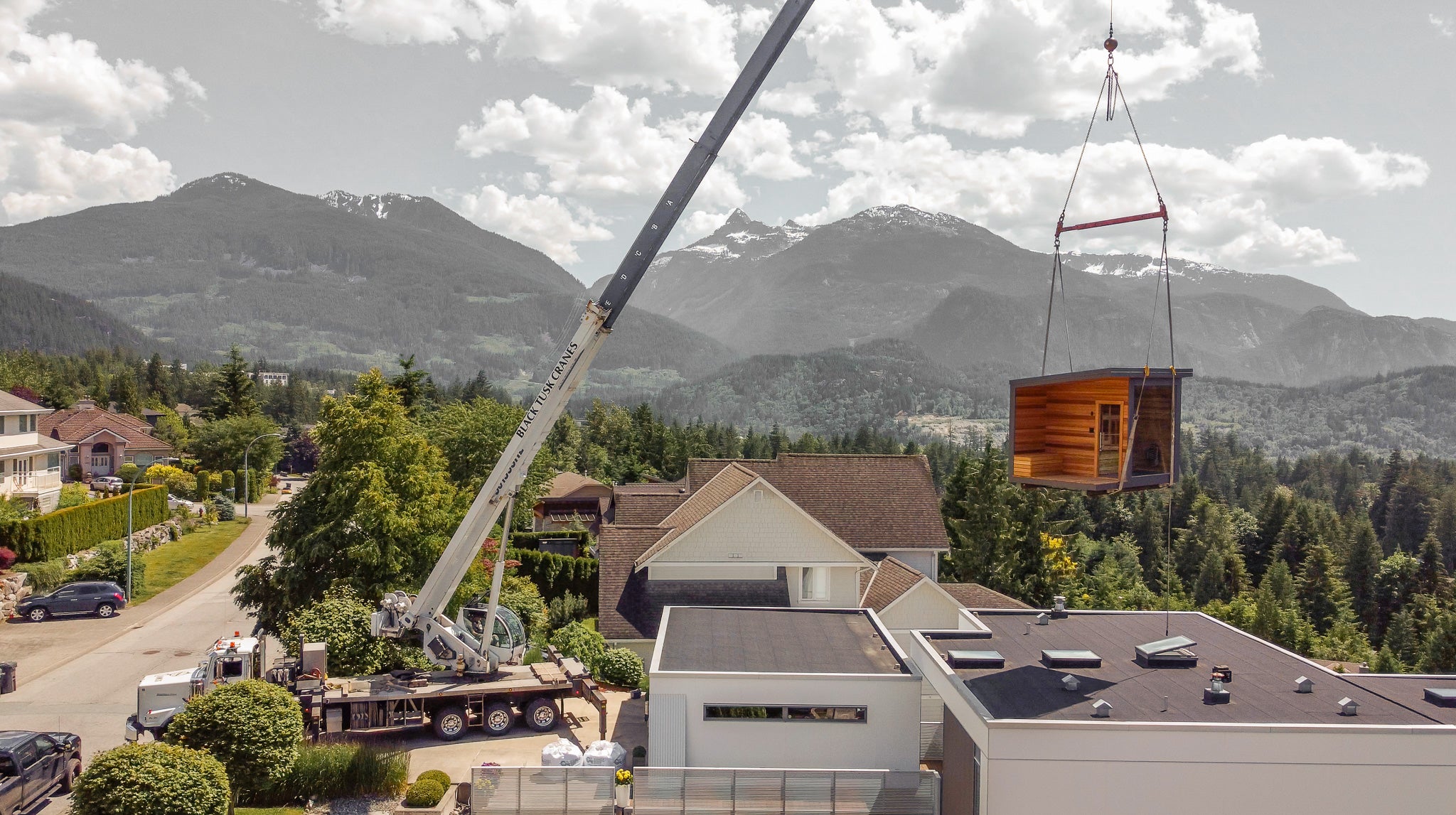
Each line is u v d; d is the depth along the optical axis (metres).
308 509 37.41
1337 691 20.78
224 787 18.45
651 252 23.27
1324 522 123.50
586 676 26.41
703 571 39.06
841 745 23.00
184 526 72.88
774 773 21.28
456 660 26.23
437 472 40.56
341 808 21.41
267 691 21.56
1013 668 22.53
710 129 22.83
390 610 26.17
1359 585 108.69
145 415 155.25
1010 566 71.44
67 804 22.05
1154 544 111.00
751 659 24.66
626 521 45.75
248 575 37.75
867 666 24.27
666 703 23.02
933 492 46.25
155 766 17.59
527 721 26.34
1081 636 25.89
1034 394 19.30
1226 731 17.98
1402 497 151.12
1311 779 17.97
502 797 21.09
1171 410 17.94
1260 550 122.00
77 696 32.25
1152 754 18.05
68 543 52.62
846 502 45.31
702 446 136.38
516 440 24.66
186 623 44.69
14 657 37.78
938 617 36.66
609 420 153.25
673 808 21.20
